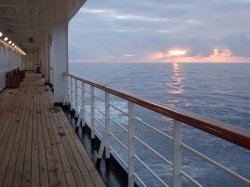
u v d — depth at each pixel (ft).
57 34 29.89
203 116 5.06
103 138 12.41
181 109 5.95
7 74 52.90
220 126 4.23
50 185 10.37
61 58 30.07
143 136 22.59
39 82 66.69
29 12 33.73
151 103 7.01
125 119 26.86
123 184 10.37
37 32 54.34
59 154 13.99
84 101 19.30
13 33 54.39
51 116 24.36
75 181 10.71
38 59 124.26
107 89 11.23
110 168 11.99
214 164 4.63
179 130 6.00
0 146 15.44
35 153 14.16
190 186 17.99
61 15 29.86
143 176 19.63
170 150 21.34
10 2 28.43
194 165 19.33
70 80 26.27
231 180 18.53
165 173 19.80
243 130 3.90
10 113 25.81
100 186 10.27
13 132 18.63
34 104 31.63
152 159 20.75
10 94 42.19
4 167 12.26
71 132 18.54
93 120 15.87
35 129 19.47
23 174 11.45
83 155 13.82
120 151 19.79
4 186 10.33
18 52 91.86
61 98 30.14
